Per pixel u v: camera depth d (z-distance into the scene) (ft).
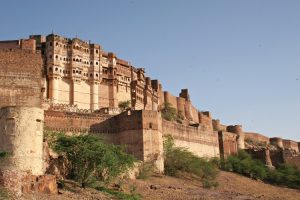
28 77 230.27
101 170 156.66
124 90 322.75
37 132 135.33
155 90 369.50
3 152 130.62
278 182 294.25
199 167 239.91
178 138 277.03
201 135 305.53
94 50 300.61
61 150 157.58
